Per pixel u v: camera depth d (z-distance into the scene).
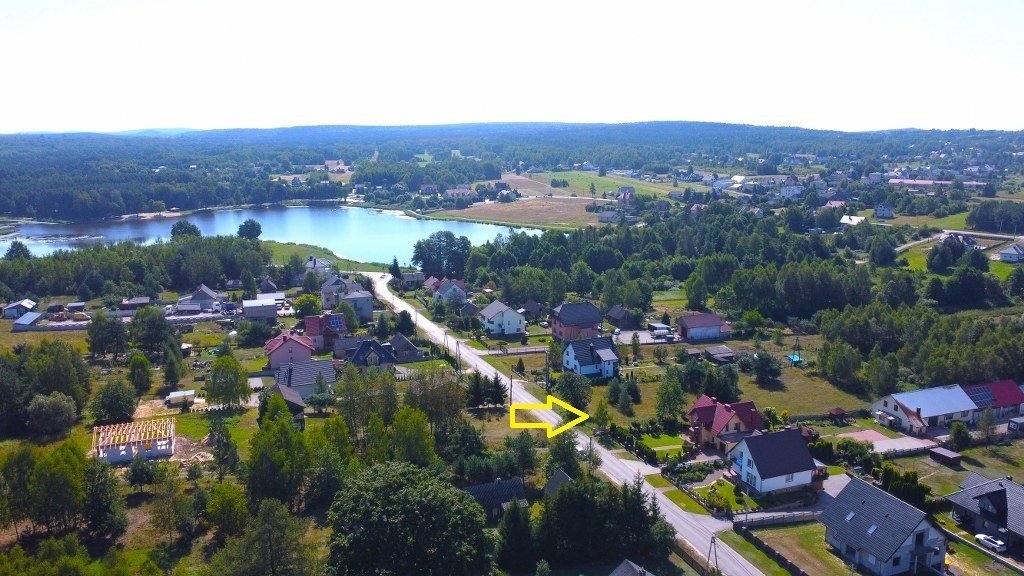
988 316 159.25
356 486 61.22
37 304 177.00
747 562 69.44
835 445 94.62
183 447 95.81
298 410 104.88
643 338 147.75
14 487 71.69
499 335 152.88
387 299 185.62
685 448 93.69
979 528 76.25
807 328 152.88
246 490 78.44
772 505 80.38
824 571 67.69
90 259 194.50
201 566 67.12
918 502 79.31
